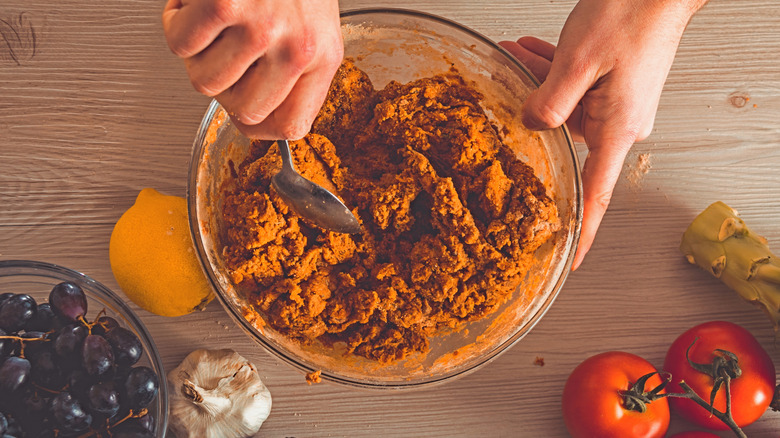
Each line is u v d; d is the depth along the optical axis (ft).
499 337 2.47
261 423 2.65
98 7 2.76
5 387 2.32
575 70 2.43
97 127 2.73
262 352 2.70
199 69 2.02
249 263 2.39
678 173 2.82
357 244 2.47
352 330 2.49
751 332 2.77
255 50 1.99
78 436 2.40
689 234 2.73
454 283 2.43
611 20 2.44
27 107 2.73
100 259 2.70
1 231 2.69
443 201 2.41
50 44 2.74
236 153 2.54
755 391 2.60
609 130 2.51
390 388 2.39
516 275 2.44
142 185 2.73
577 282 2.77
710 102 2.83
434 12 2.82
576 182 2.48
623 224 2.79
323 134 2.52
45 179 2.72
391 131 2.47
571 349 2.74
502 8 2.83
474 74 2.57
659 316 2.76
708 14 2.85
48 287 2.60
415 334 2.49
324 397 2.69
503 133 2.62
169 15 1.99
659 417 2.59
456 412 2.70
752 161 2.82
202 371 2.61
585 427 2.59
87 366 2.35
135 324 2.49
